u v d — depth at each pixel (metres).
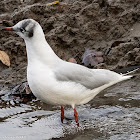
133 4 14.33
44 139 8.38
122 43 13.12
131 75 9.93
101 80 9.33
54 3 14.86
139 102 10.16
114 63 12.87
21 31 8.79
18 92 11.81
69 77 8.79
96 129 8.70
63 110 9.47
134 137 8.05
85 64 13.06
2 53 13.59
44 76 8.56
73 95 8.92
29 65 8.84
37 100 11.21
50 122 9.43
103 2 14.73
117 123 8.93
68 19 14.34
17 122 9.50
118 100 10.45
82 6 14.88
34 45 8.67
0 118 9.81
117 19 14.12
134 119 9.09
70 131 8.74
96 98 10.77
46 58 8.72
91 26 14.13
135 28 13.80
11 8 15.79
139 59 12.22
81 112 9.92
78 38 14.04
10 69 13.45
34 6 14.63
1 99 11.37
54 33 13.91
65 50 13.95
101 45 13.74
